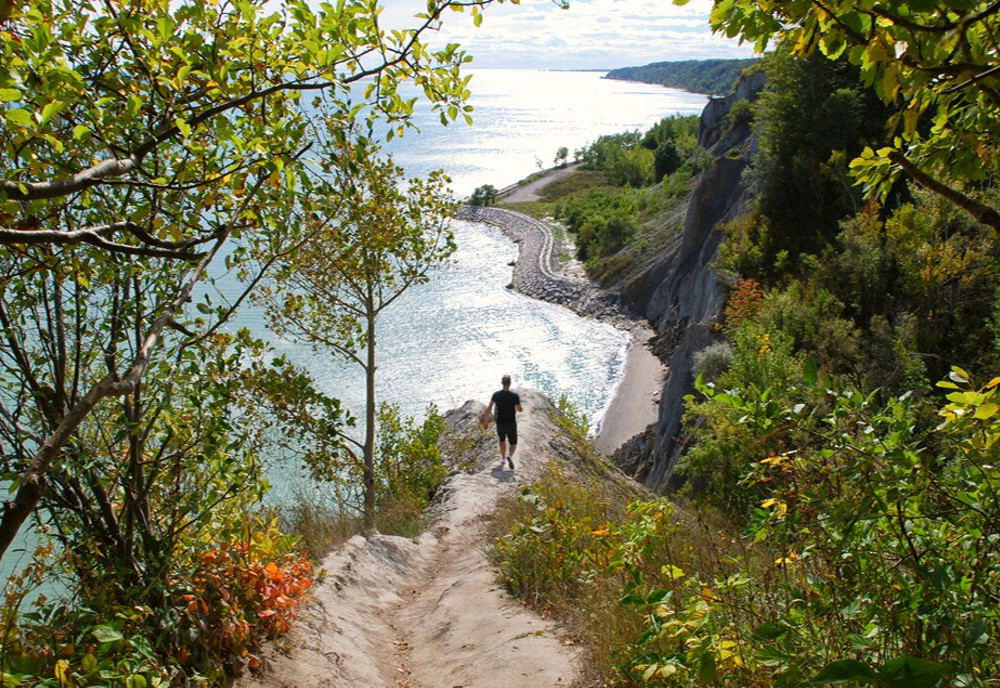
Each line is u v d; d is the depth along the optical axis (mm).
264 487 5078
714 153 69188
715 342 26000
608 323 54531
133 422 4395
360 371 43031
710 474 10664
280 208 4277
